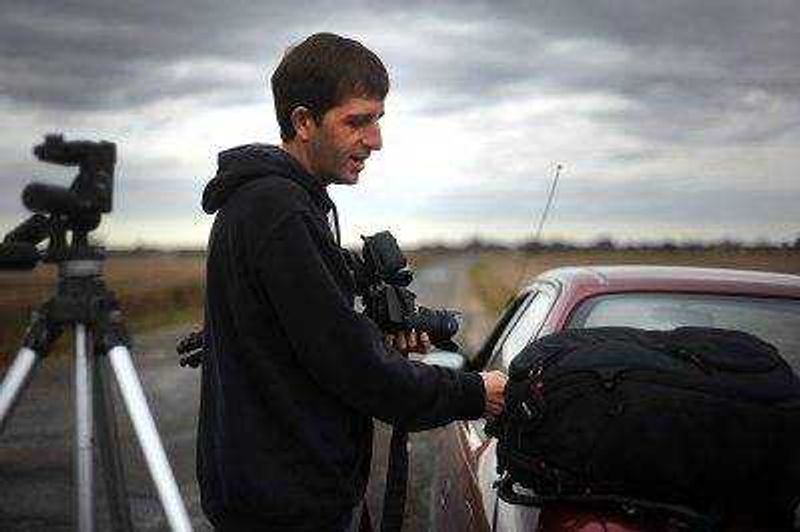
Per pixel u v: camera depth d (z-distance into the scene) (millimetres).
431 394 1577
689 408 1635
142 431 1555
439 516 3670
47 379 10695
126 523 1828
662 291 2998
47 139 1532
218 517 1631
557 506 1840
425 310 1925
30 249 1547
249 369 1549
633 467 1651
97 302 1634
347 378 1488
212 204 1635
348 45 1603
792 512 1729
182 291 26750
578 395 1690
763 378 1707
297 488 1545
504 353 3467
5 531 4762
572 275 3199
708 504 1683
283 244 1477
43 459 6402
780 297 2988
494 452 2547
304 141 1636
